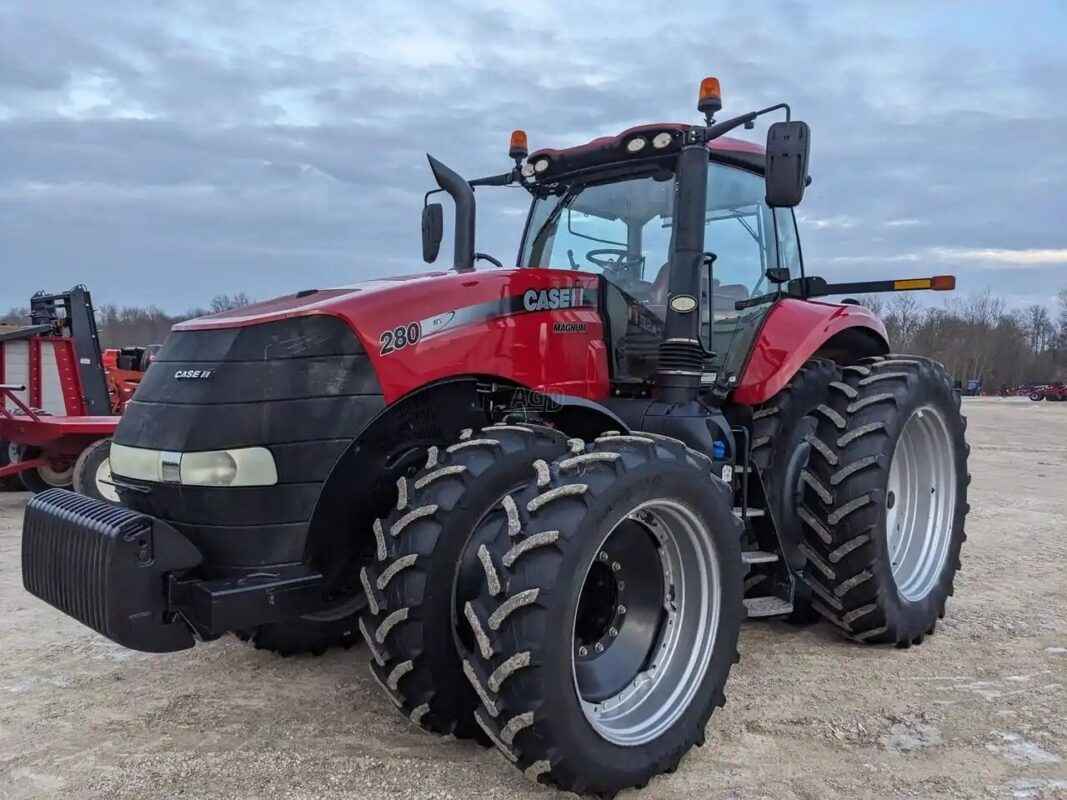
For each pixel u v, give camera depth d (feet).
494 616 7.66
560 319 10.69
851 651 12.39
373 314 9.04
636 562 9.25
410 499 8.58
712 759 9.05
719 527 9.22
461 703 8.71
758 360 12.26
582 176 13.15
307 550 8.64
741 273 13.25
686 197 10.99
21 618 13.76
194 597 8.16
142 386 9.34
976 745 9.32
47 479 25.34
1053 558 18.21
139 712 10.07
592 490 8.02
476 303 9.84
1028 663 11.85
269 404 8.48
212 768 8.68
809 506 12.32
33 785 8.36
